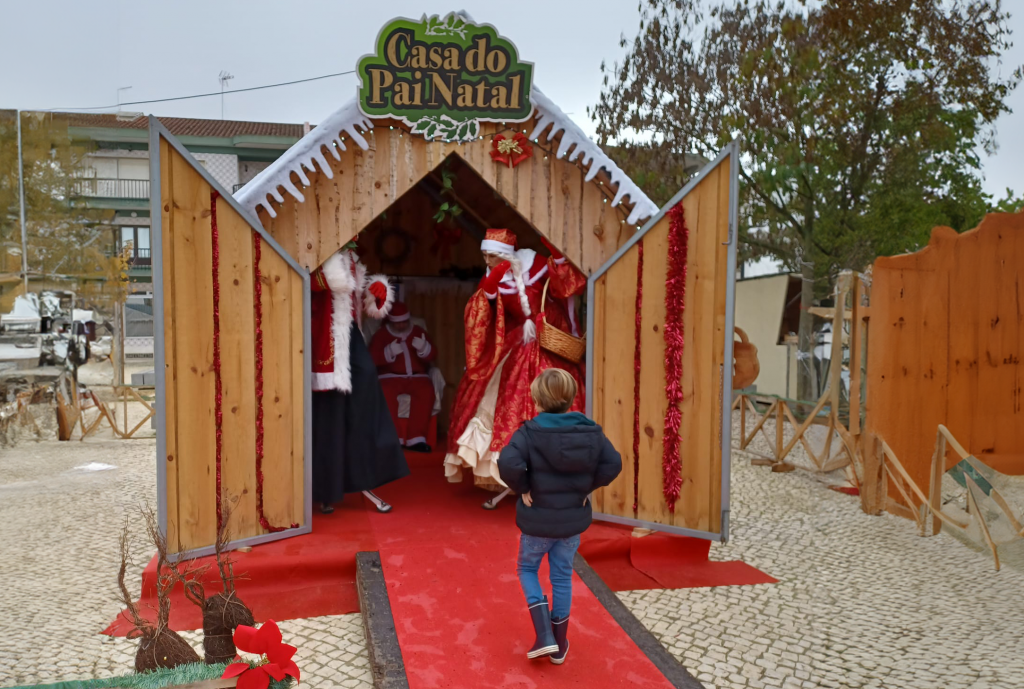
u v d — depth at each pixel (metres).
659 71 13.80
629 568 4.77
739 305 14.93
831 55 13.12
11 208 12.56
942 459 5.87
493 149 4.79
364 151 4.67
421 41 4.57
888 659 3.68
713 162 4.60
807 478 8.00
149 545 5.39
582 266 4.97
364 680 3.36
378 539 4.59
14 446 9.57
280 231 4.57
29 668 3.44
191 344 4.20
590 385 4.97
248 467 4.46
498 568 4.16
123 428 11.05
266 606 4.07
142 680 2.41
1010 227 6.93
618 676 3.17
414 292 7.67
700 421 4.74
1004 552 5.33
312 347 4.87
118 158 23.72
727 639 3.88
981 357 6.86
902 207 13.60
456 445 5.14
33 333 12.09
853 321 7.06
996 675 3.50
